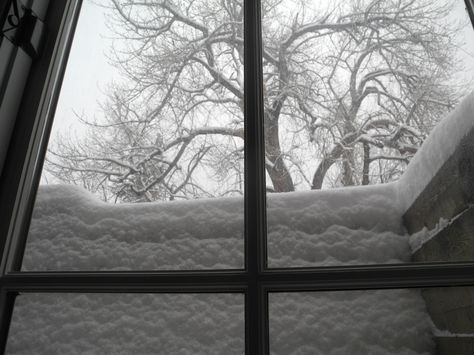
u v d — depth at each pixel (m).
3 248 0.65
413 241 0.74
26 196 0.71
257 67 0.81
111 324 0.69
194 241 0.78
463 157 0.76
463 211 0.73
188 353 0.65
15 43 0.74
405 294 0.65
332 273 0.60
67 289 0.64
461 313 0.62
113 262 0.77
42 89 0.76
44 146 0.78
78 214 0.84
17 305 0.70
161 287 0.63
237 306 0.67
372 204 0.80
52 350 0.67
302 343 0.63
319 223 0.78
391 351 0.62
